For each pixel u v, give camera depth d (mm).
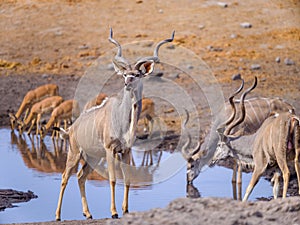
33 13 80938
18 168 43438
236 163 39812
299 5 81125
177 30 75750
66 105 52656
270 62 67750
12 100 62500
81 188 33750
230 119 36812
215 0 82625
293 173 40812
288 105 41875
